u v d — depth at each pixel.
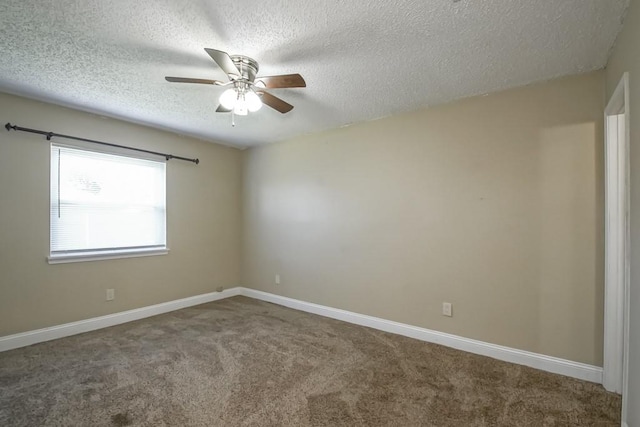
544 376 2.22
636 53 1.47
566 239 2.25
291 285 3.98
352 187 3.41
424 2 1.51
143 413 1.79
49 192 2.87
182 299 3.92
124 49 1.96
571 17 1.61
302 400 1.93
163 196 3.76
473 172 2.64
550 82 2.32
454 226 2.73
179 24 1.70
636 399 1.48
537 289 2.36
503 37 1.79
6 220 2.64
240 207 4.60
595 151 2.16
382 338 2.93
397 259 3.06
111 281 3.28
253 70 2.10
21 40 1.85
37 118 2.79
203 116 3.22
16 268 2.69
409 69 2.18
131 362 2.42
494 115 2.55
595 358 2.15
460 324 2.69
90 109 3.02
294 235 3.96
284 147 4.11
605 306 2.07
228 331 3.10
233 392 2.02
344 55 2.00
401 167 3.05
